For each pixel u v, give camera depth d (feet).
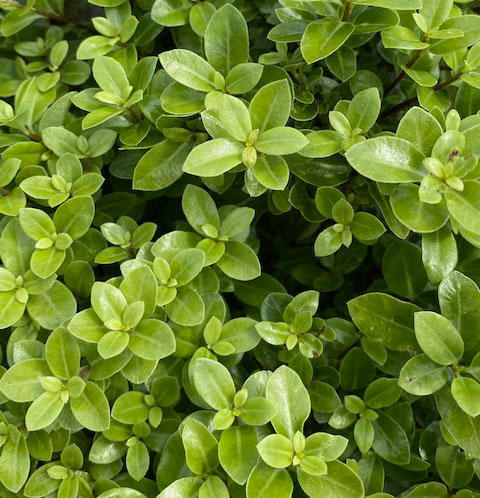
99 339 1.78
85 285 1.91
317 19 1.92
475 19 1.86
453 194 1.74
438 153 1.74
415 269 1.91
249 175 1.86
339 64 1.91
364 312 1.83
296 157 1.89
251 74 1.86
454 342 1.76
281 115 1.80
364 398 1.86
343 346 1.92
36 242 1.88
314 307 1.87
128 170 1.99
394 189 1.78
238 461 1.73
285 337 1.86
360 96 1.83
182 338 1.86
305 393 1.75
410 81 1.98
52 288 1.86
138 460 1.82
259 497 1.70
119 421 1.84
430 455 1.87
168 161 1.93
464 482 1.83
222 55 1.89
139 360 1.80
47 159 1.96
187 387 1.84
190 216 1.89
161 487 1.81
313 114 1.94
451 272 1.78
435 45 1.86
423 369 1.77
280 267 2.06
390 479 1.90
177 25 1.98
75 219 1.88
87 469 1.87
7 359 1.88
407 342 1.82
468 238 1.79
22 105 2.02
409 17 1.90
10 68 2.19
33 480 1.83
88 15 2.20
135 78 1.93
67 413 1.82
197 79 1.86
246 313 1.97
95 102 1.93
